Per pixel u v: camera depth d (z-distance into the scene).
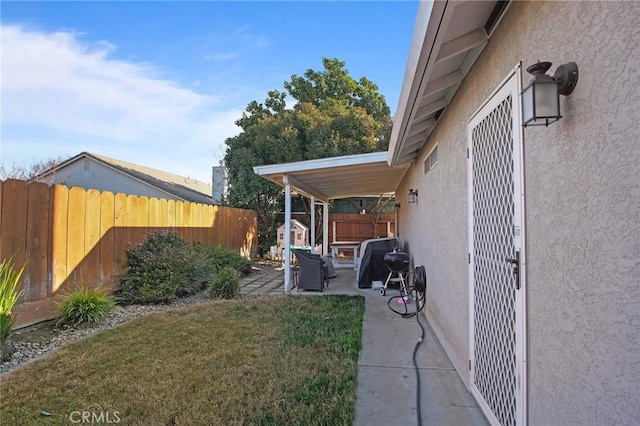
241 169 15.89
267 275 11.51
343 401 3.15
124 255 7.43
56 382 3.50
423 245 6.36
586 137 1.51
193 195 18.53
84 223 6.43
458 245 3.76
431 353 4.39
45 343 4.73
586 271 1.52
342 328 5.33
